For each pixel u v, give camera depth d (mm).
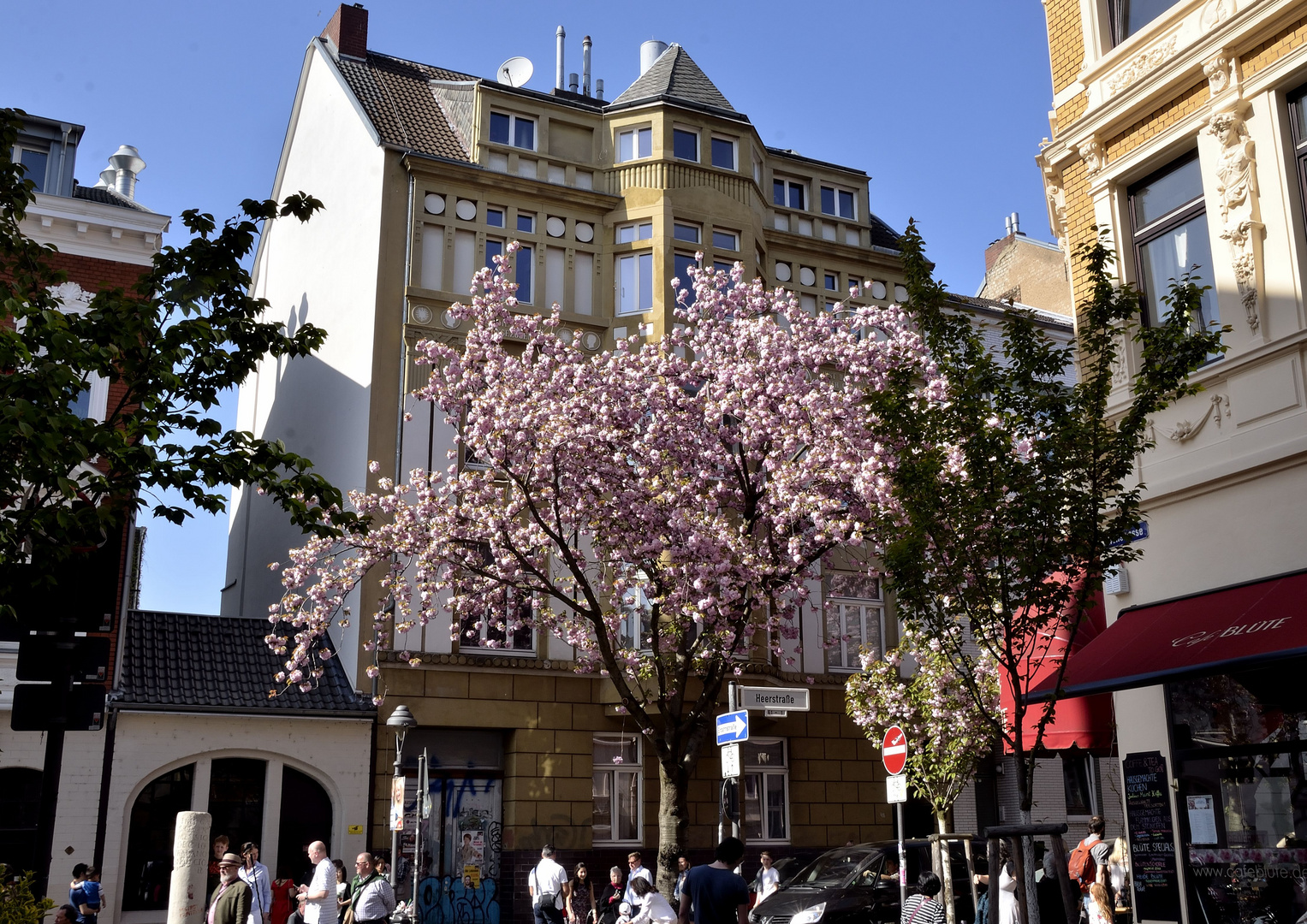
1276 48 13453
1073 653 14336
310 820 23141
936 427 11836
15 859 20516
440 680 24375
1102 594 15148
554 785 24734
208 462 12031
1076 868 15500
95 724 9414
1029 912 10125
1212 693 13008
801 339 21688
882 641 28859
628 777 25625
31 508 11711
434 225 27188
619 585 20625
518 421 19375
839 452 19328
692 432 20641
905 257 12641
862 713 23922
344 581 21219
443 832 24141
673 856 18141
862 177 32406
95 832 21031
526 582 20578
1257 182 13477
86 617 9586
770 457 20484
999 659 11516
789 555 19938
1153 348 11219
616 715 25453
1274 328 12992
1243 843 12453
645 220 28391
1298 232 13008
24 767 20891
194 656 23750
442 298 26656
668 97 29156
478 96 28500
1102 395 11359
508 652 25109
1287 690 12180
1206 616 12602
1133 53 15289
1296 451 12336
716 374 21453
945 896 16609
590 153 29438
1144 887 13484
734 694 16047
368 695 24047
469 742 24828
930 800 23172
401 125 28609
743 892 9539
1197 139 14219
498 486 21078
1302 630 11141
